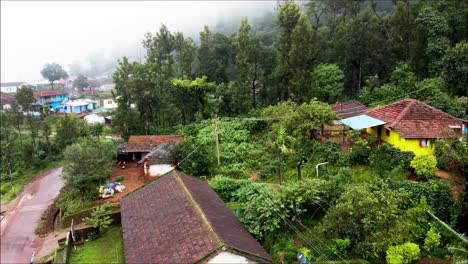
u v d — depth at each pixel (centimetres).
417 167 2408
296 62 4688
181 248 1681
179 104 5416
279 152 3042
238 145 3838
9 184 4909
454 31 4662
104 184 3644
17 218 3812
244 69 4825
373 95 4356
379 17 5178
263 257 1645
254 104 5341
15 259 2983
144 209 2253
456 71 3825
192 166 3416
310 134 3231
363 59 5050
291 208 2253
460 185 2038
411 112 2873
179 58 5619
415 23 4631
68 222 3234
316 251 2072
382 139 3058
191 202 2042
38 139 6094
